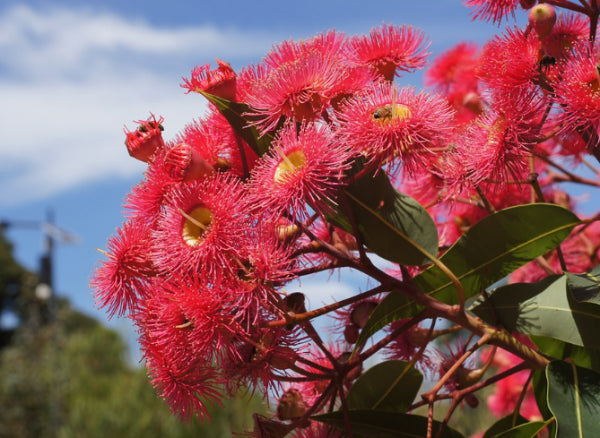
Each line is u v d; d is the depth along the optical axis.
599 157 0.53
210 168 0.53
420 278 0.55
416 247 0.54
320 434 0.56
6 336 9.57
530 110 0.54
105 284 0.54
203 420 0.53
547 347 0.56
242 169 0.55
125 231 0.54
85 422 3.19
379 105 0.52
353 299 0.53
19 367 4.41
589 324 0.53
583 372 0.53
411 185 0.63
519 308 0.55
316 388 0.60
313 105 0.53
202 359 0.52
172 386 0.53
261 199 0.52
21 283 10.38
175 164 0.53
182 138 0.56
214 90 0.55
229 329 0.51
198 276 0.52
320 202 0.52
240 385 0.53
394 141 0.52
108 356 4.29
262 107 0.53
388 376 0.59
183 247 0.52
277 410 0.58
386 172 0.54
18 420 4.17
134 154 0.55
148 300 0.53
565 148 0.64
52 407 4.10
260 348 0.52
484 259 0.55
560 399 0.52
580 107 0.52
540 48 0.55
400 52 0.58
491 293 0.56
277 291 0.53
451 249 0.55
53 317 4.79
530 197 0.65
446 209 0.65
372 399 0.59
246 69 0.56
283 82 0.53
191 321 0.51
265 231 0.52
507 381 0.77
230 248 0.51
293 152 0.52
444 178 0.56
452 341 0.64
